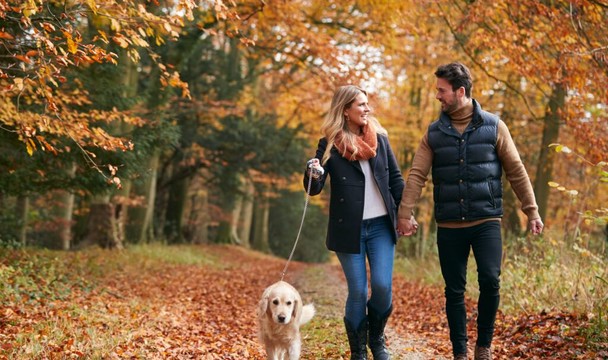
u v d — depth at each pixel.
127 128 15.73
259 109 27.91
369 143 4.82
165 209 30.75
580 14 8.94
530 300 7.46
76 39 5.44
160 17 5.99
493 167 4.61
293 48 14.18
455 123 4.70
